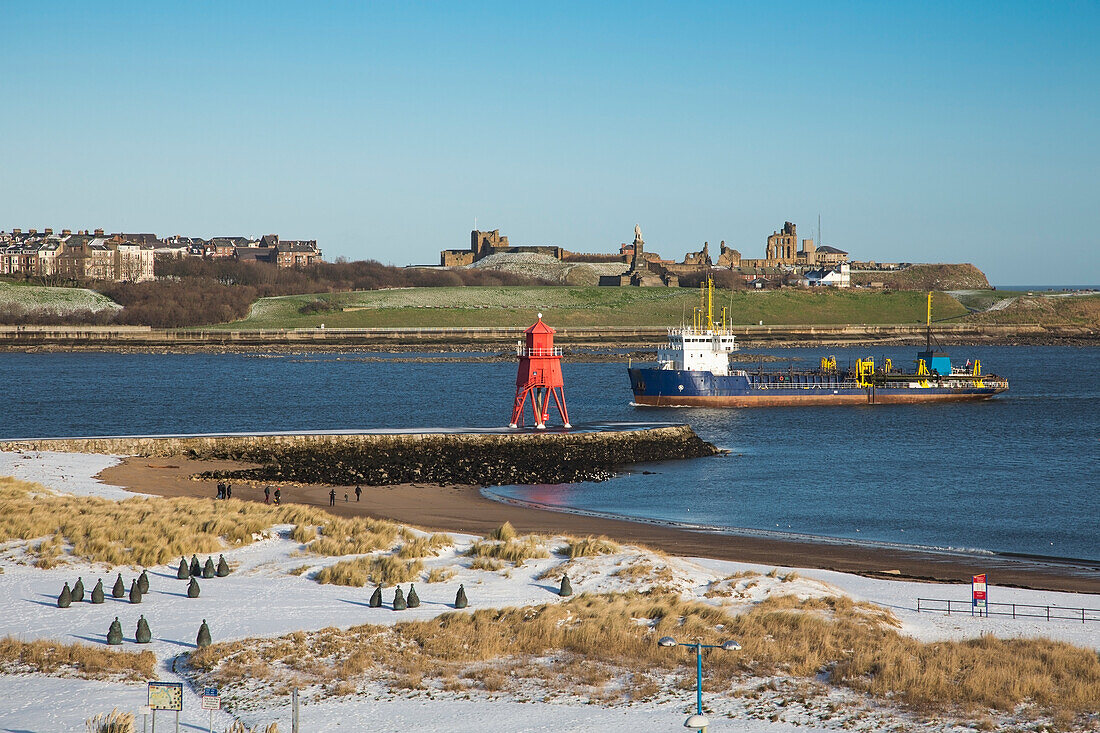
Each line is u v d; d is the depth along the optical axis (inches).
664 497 3159.5
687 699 1411.2
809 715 1359.5
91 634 1640.0
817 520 2822.3
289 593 1877.5
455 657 1558.8
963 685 1435.8
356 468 3469.5
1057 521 2827.3
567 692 1437.0
